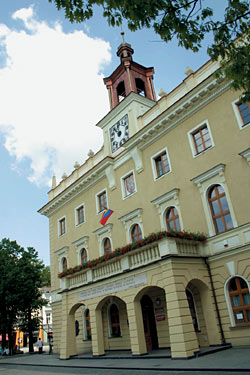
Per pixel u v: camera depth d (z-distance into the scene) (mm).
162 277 14297
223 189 16031
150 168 20375
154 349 17531
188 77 18875
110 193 23625
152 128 19906
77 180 26547
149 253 15391
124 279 16406
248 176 14969
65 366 16750
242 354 11617
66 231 28344
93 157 26938
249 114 15602
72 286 20609
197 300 15945
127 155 22375
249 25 9039
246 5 8438
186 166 18031
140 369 11984
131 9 7641
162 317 17609
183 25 8234
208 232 16188
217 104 16938
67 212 28672
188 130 18297
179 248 14930
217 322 14688
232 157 15773
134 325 15430
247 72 8938
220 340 14383
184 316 13188
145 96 26219
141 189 20781
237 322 14281
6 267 33312
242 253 14469
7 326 31953
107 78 27641
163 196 18750
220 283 15039
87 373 12977
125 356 15789
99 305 18266
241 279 14516
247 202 14836
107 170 23656
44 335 62656
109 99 27203
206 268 15500
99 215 24469
